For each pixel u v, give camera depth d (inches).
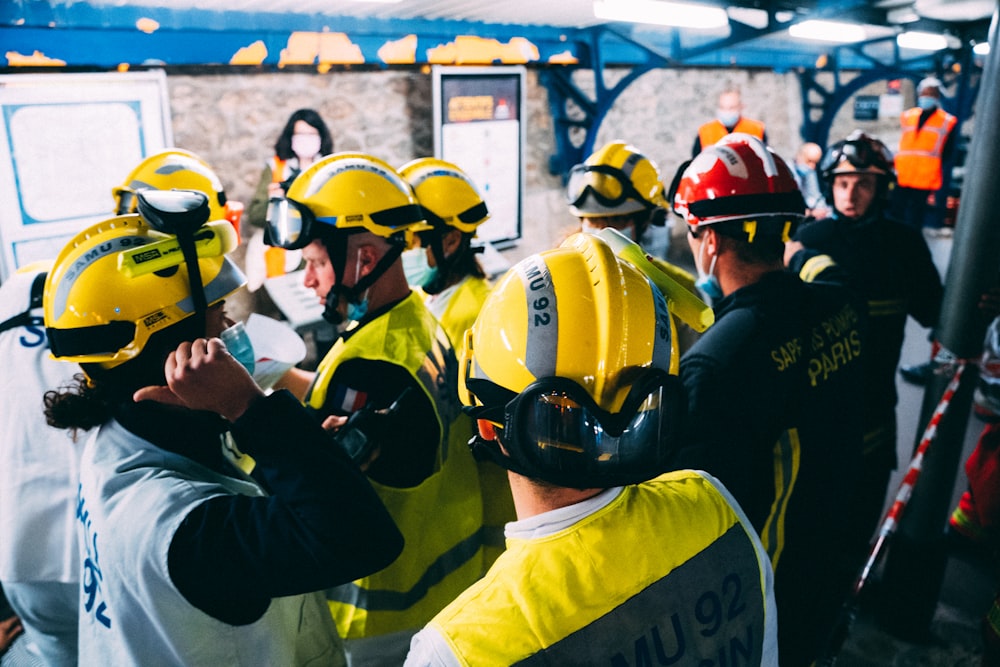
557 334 31.4
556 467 31.3
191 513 36.6
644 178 94.4
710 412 50.5
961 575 121.0
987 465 107.5
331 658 48.9
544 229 219.3
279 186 156.6
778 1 200.4
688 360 53.9
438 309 90.0
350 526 37.0
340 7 138.0
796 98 329.7
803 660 61.2
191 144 142.7
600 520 32.4
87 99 121.9
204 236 41.7
